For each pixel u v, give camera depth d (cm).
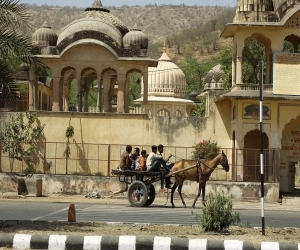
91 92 6781
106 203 2633
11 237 1399
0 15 1691
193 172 2453
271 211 2447
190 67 8944
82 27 3481
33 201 2677
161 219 1955
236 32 3247
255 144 3331
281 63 3195
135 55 3491
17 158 3300
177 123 3309
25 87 3606
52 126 3347
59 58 3444
